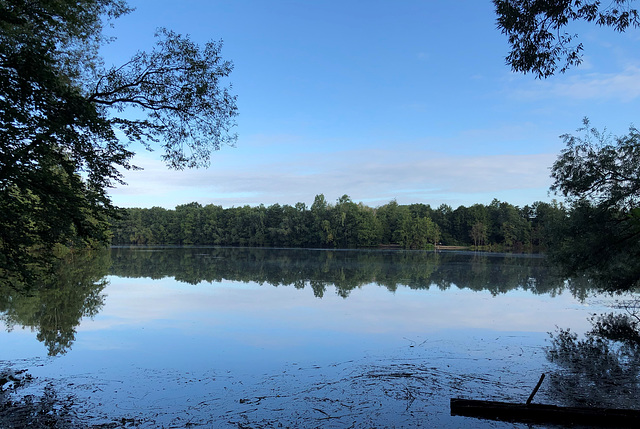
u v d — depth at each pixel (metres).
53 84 7.01
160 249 81.00
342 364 9.34
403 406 6.97
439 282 26.03
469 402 6.70
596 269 17.00
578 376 8.63
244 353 10.16
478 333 12.40
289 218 103.25
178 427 6.12
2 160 6.78
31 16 7.27
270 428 6.11
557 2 5.57
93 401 7.11
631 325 13.80
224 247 95.12
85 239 8.91
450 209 112.19
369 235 97.38
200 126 10.23
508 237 91.50
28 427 6.02
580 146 15.86
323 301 18.19
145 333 12.10
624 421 6.12
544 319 14.67
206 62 9.88
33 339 11.32
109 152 8.59
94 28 9.86
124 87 9.25
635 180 14.59
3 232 7.97
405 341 11.41
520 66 6.32
